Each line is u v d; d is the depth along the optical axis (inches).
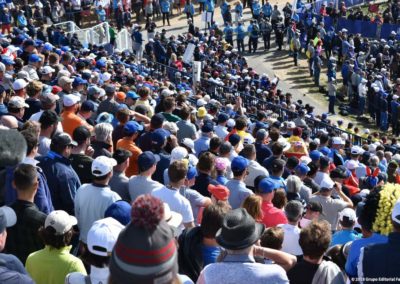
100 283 239.1
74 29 1529.3
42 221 283.0
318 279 246.4
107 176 321.7
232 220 215.6
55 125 406.3
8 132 293.3
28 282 202.1
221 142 512.1
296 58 1721.2
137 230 143.3
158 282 141.9
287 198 426.0
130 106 650.8
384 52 1653.5
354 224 344.2
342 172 536.7
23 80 548.4
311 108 1266.0
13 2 1765.5
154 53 1512.1
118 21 1797.5
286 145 638.5
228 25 1775.3
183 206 331.0
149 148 451.8
